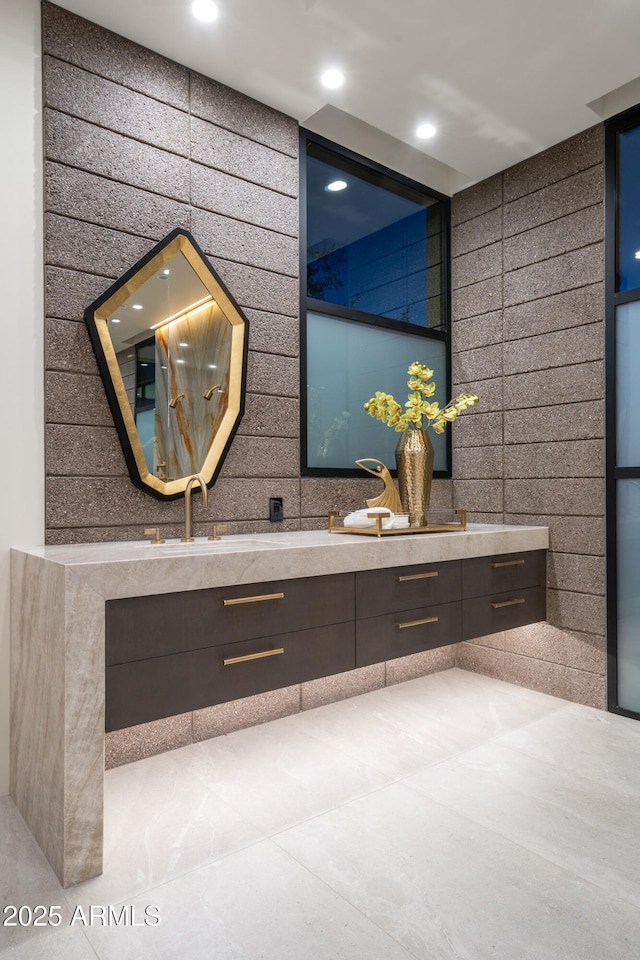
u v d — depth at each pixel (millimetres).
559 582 3197
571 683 3131
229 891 1627
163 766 2381
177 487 2594
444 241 3783
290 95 2877
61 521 2330
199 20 2383
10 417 2219
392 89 2801
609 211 2998
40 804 1852
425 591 2646
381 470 2992
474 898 1598
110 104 2455
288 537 2705
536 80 2713
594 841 1863
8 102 2223
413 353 3646
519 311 3398
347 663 2357
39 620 1887
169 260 2582
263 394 2930
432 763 2393
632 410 2930
